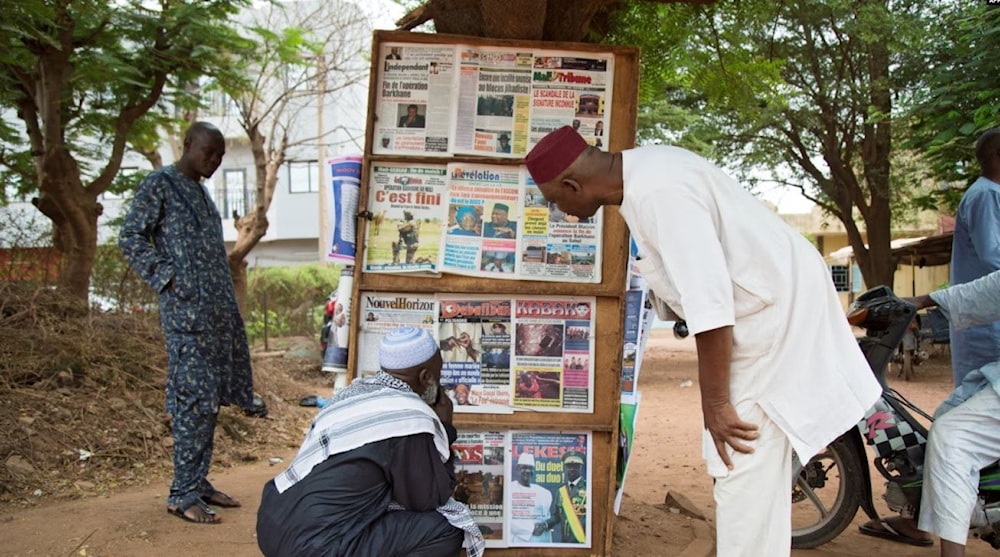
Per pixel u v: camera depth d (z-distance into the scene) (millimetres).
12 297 7156
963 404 3537
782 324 2531
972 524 3541
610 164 2637
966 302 3510
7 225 9977
